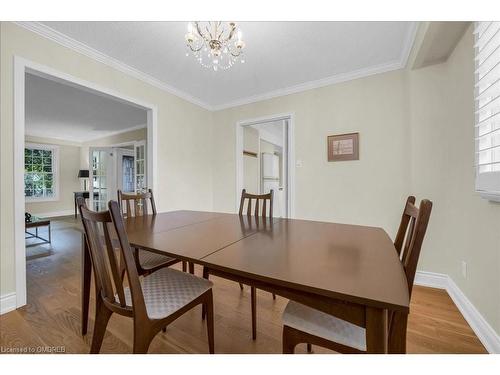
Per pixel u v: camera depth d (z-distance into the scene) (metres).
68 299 1.88
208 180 3.81
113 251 0.93
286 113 3.14
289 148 3.13
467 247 1.69
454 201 1.93
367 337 0.65
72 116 4.47
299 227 1.52
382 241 1.16
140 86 2.72
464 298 1.71
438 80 2.08
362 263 0.86
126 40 2.05
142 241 1.17
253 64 2.48
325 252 0.99
